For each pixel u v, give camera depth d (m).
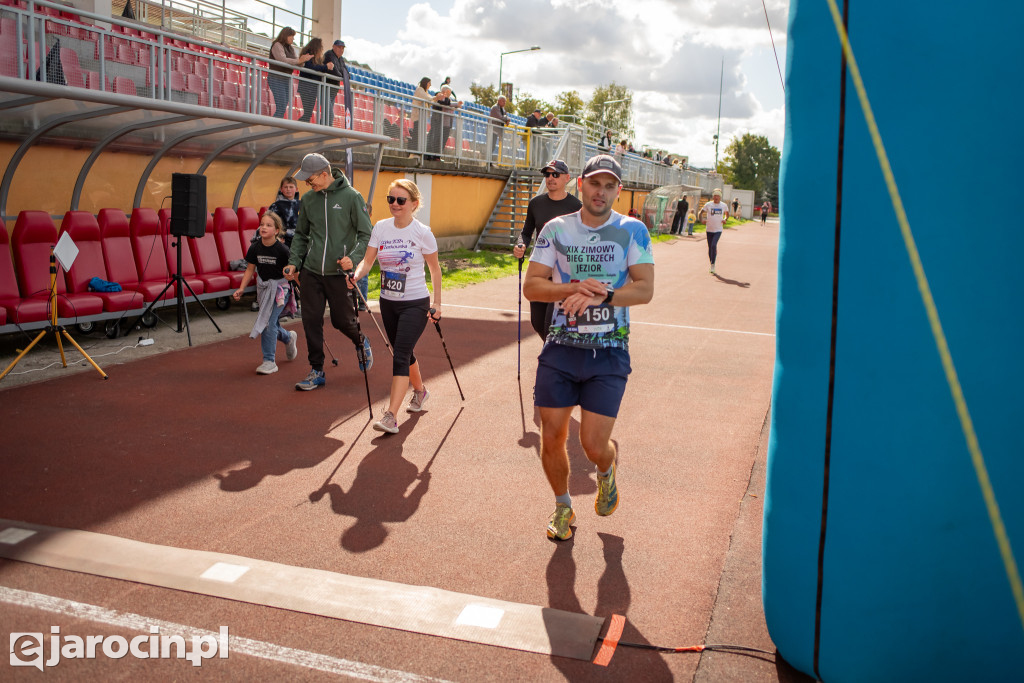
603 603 3.47
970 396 2.44
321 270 6.56
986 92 2.34
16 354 7.52
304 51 13.88
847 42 2.46
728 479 5.11
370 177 15.97
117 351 7.90
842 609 2.65
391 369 7.74
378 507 4.43
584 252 3.64
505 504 4.55
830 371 2.60
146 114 8.59
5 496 4.34
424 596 3.45
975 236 2.38
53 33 9.52
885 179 2.43
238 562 3.70
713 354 9.12
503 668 2.96
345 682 2.84
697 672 2.96
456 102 19.77
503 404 6.68
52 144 9.03
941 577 2.53
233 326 9.52
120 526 4.05
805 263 2.64
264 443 5.44
